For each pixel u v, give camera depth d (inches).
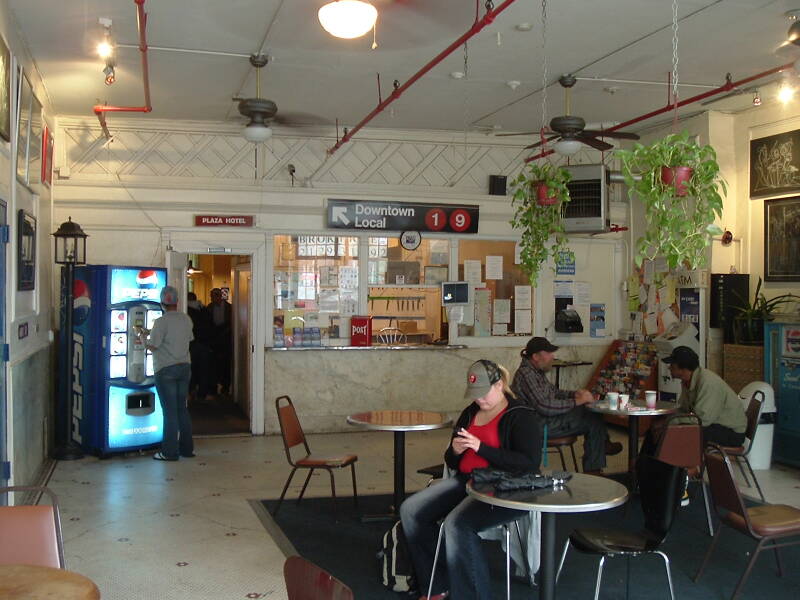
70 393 318.7
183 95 323.0
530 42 257.9
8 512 123.5
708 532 226.5
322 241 385.1
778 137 331.0
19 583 100.7
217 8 227.9
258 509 244.5
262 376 374.0
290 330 380.8
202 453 329.4
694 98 288.7
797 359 305.7
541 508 136.9
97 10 229.6
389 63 281.0
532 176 405.7
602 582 187.0
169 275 341.1
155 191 360.2
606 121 374.0
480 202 398.0
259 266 373.1
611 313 423.8
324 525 230.1
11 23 228.1
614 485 152.8
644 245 173.3
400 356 389.7
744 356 330.6
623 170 174.7
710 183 170.9
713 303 350.6
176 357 312.3
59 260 350.9
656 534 156.3
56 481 277.4
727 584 186.2
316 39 254.5
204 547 207.6
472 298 403.2
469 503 163.3
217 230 368.5
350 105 341.7
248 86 310.8
